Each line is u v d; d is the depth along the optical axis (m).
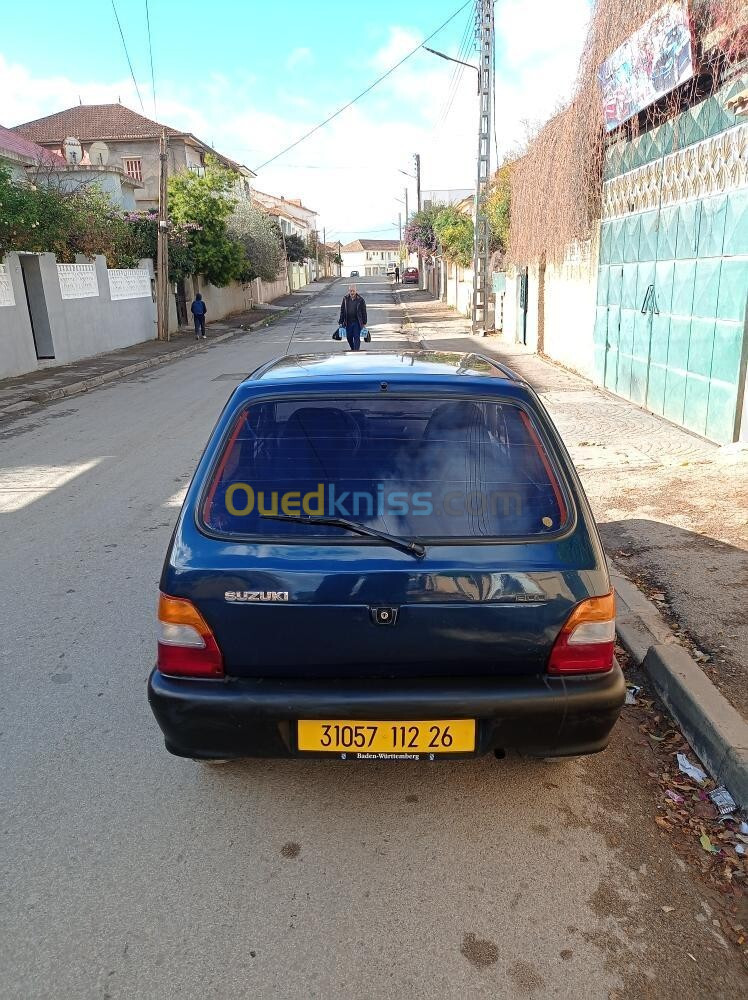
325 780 2.95
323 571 2.35
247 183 49.78
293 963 2.13
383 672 2.42
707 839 2.60
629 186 10.38
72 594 4.75
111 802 2.83
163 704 2.44
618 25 9.14
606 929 2.24
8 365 15.02
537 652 2.40
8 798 2.86
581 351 13.51
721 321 7.64
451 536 2.40
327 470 2.52
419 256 52.22
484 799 2.83
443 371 2.89
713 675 3.41
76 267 18.22
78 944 2.21
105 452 8.79
